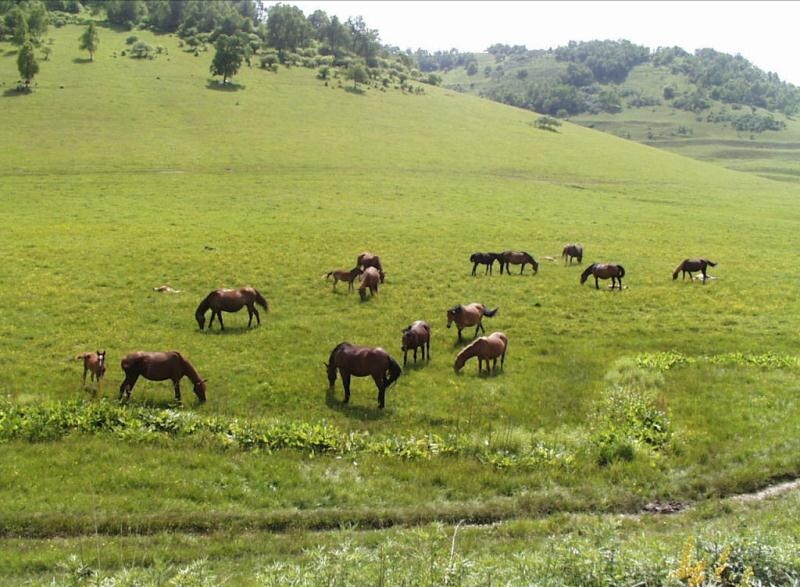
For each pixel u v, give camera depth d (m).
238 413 20.45
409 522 14.77
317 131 99.75
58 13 168.38
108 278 35.03
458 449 18.17
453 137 106.88
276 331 28.47
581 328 30.34
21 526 13.84
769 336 29.38
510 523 14.52
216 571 12.14
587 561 10.58
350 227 51.53
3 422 18.17
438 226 53.78
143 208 55.41
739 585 9.21
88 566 11.67
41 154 75.94
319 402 21.45
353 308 32.25
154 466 16.55
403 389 22.72
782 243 53.50
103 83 114.56
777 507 15.12
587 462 17.56
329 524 14.55
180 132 91.50
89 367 22.02
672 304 34.19
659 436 19.08
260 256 40.97
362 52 188.62
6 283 33.16
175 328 28.55
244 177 71.81
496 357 24.62
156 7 175.00
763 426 19.77
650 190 83.62
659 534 13.51
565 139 119.12
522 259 39.62
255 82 129.25
